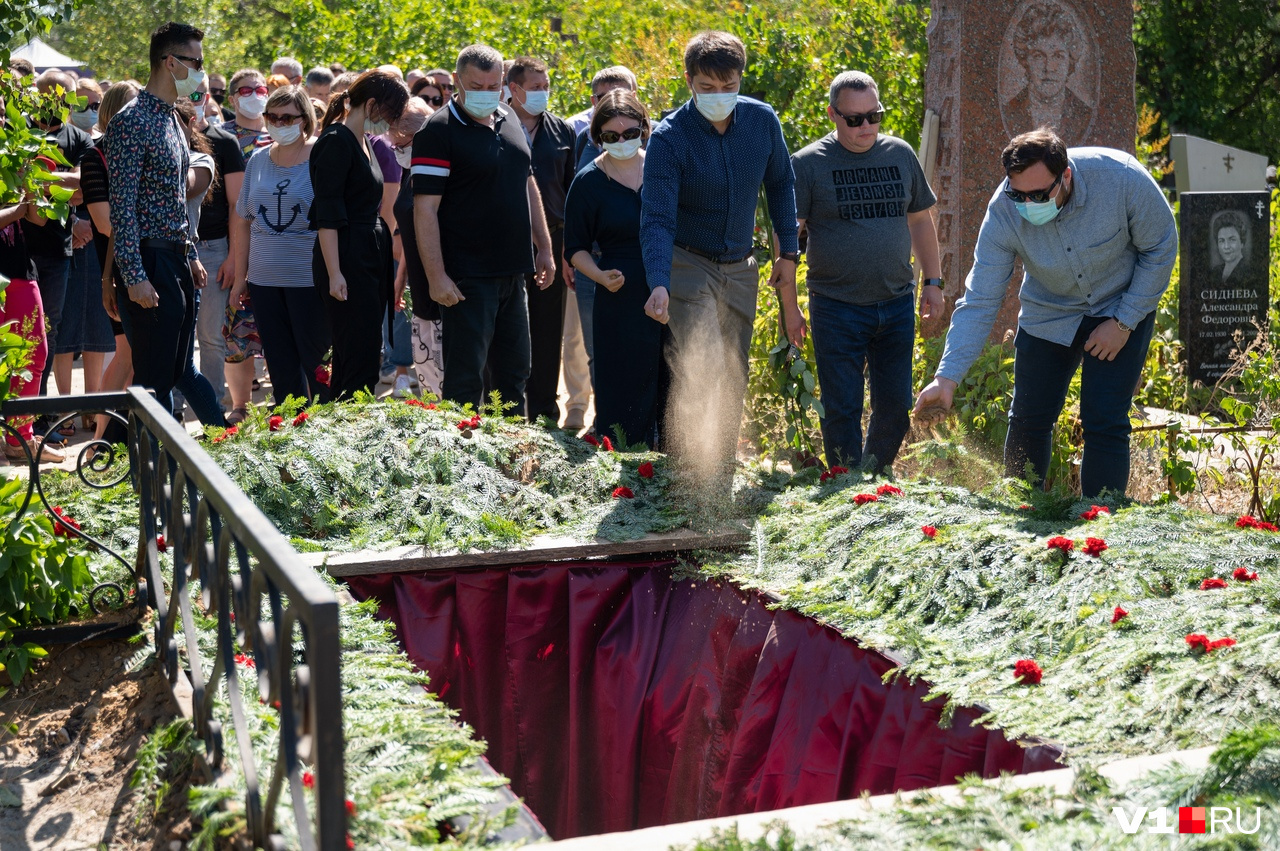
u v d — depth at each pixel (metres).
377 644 3.29
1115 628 3.15
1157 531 3.66
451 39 14.31
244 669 3.08
